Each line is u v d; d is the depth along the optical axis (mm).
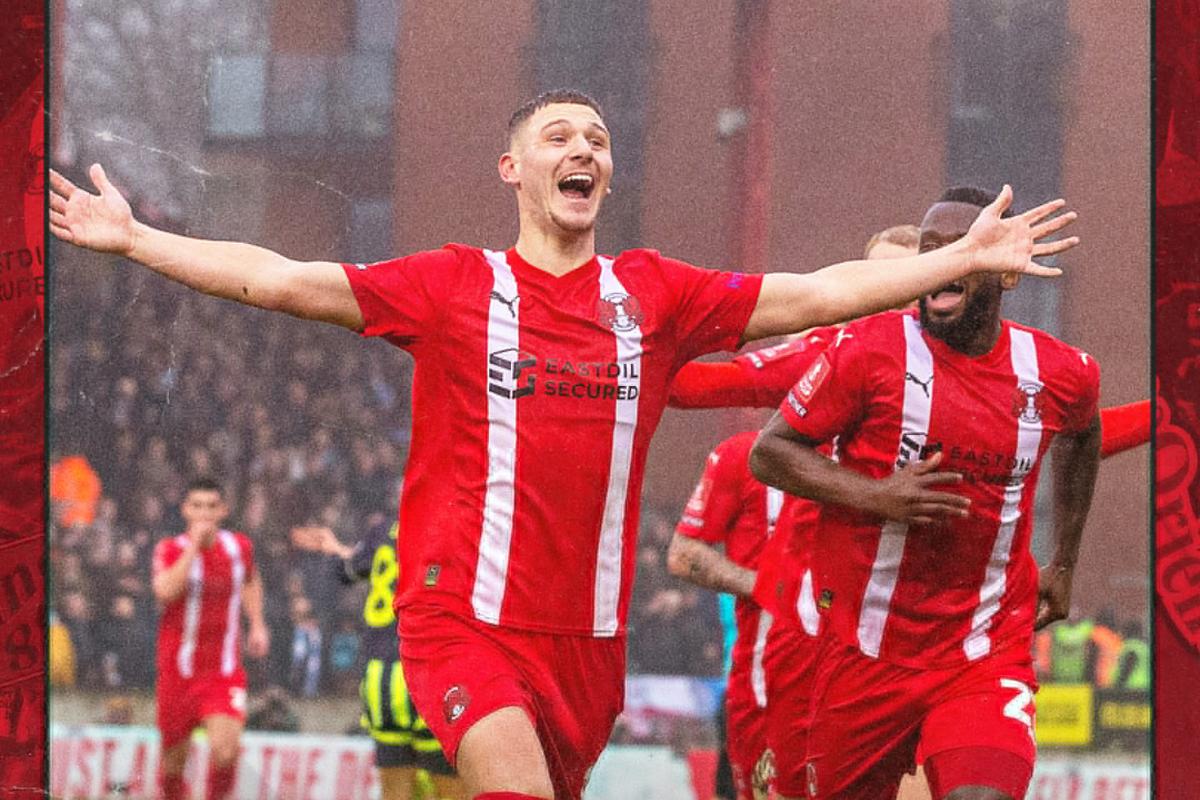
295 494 23891
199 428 23422
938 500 10258
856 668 10961
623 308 9805
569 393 9641
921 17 18141
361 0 19734
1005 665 10766
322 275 9594
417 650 9719
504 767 8930
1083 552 21094
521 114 10234
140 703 21922
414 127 18703
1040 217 9953
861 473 10703
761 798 13828
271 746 19859
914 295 9875
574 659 9781
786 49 18406
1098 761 19672
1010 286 10578
